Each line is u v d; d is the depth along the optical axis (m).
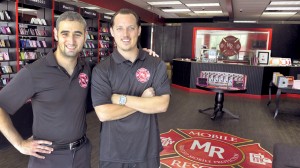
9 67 6.41
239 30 11.46
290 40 11.09
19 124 3.46
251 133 4.71
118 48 1.70
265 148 3.99
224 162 3.44
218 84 5.81
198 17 16.23
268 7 10.91
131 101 1.65
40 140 1.49
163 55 15.10
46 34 7.62
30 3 6.55
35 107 1.53
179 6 11.73
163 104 1.70
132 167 1.74
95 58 10.64
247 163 3.43
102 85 1.66
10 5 6.23
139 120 1.70
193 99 7.77
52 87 1.50
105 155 1.72
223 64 8.67
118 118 1.65
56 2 7.60
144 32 15.12
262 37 11.45
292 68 8.92
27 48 7.14
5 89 1.45
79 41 1.51
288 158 2.11
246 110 6.57
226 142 4.19
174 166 3.28
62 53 1.51
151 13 13.97
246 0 9.30
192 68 9.07
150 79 1.73
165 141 4.15
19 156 3.41
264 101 7.81
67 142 1.57
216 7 11.73
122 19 1.60
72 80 1.55
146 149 1.73
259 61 9.18
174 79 10.10
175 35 14.72
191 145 4.00
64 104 1.53
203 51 9.94
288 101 7.89
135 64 1.70
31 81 1.46
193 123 5.25
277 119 5.76
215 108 5.96
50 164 1.55
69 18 1.47
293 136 4.62
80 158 1.64
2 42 6.17
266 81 8.38
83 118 1.65
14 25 6.29
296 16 13.88
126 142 1.70
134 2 11.06
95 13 9.91
